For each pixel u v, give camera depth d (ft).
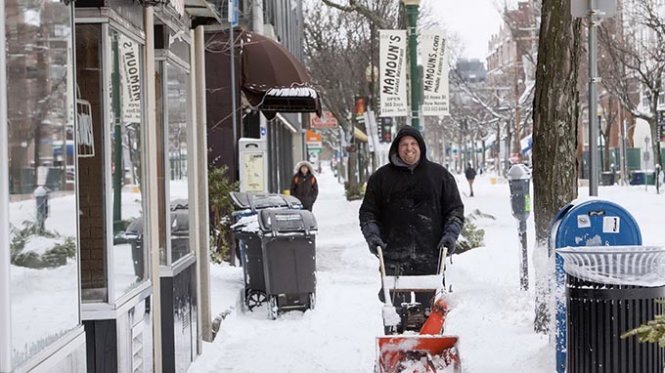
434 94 81.41
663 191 248.32
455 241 42.06
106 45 34.78
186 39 50.55
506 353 45.93
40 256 24.79
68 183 27.78
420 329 39.88
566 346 36.11
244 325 62.23
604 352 32.07
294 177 148.77
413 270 42.78
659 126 250.98
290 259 64.69
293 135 278.87
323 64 244.42
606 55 240.53
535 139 49.32
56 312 26.05
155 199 40.81
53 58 26.58
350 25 231.71
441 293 41.57
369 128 162.50
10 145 22.54
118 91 36.40
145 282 39.63
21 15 23.66
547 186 48.73
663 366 32.45
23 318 23.26
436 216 43.01
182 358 46.01
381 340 36.52
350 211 193.26
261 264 66.95
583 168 302.25
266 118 129.49
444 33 81.35
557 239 38.22
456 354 36.55
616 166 368.07
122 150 36.81
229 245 90.84
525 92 324.80
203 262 54.49
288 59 108.47
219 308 61.82
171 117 46.34
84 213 34.68
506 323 52.39
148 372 39.52
